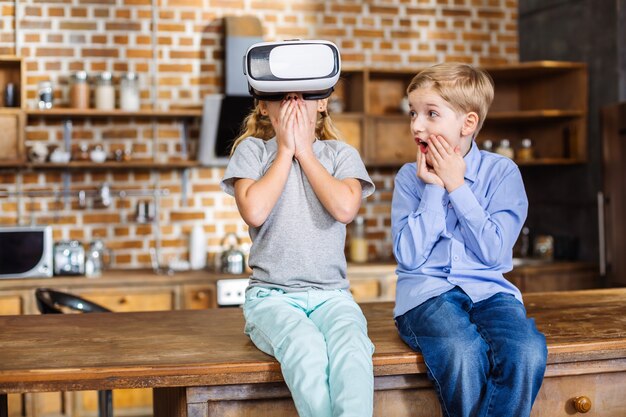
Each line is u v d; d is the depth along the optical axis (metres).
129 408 4.60
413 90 2.19
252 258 2.17
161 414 2.49
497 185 2.22
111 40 5.15
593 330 2.20
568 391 2.09
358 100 5.34
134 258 5.19
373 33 5.57
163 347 2.05
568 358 2.04
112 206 5.17
